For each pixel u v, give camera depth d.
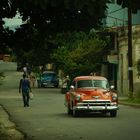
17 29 13.20
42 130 19.95
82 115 27.16
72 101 26.27
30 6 11.05
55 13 11.91
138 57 46.50
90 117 25.84
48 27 12.66
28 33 13.21
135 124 22.02
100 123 22.55
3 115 27.84
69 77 59.03
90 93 25.70
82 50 58.38
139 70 40.72
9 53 13.91
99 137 17.42
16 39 13.36
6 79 91.00
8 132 19.20
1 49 13.69
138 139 16.84
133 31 46.91
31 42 13.42
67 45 59.41
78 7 8.92
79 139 16.89
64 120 24.30
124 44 49.75
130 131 19.28
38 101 42.09
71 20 12.12
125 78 49.47
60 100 43.69
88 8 8.99
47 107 34.56
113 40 55.25
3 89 66.25
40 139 17.00
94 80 26.77
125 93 49.16
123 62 50.12
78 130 19.75
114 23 56.03
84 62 58.56
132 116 26.41
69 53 59.31
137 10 9.64
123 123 22.48
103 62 57.44
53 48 13.77
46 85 73.38
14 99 45.66
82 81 26.70
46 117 26.23
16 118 25.86
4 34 13.27
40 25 12.73
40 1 9.05
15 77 96.75
